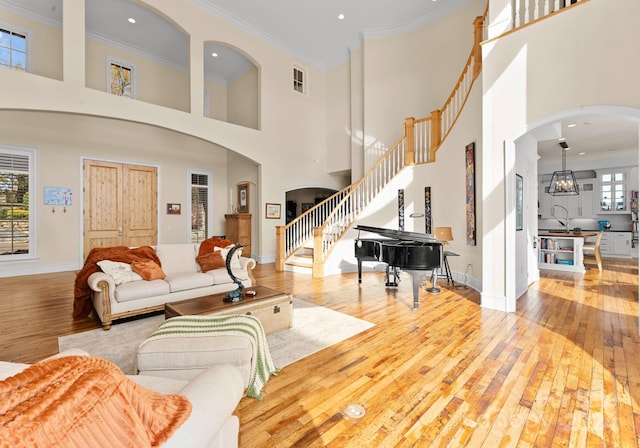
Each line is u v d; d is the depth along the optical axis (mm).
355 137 8336
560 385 2104
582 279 5559
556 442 1573
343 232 6492
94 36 6914
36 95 4535
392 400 1953
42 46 6211
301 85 8797
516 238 4285
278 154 8039
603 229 8727
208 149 8680
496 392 2027
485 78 3838
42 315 3646
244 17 6973
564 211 9391
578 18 3135
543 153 8438
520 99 3564
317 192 10844
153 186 7629
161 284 3592
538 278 5598
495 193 3811
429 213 5836
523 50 3537
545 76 3373
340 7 6648
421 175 5980
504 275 3762
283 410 1857
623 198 8383
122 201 7125
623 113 2869
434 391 2047
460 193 5156
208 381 1145
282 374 2277
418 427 1700
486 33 4488
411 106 7332
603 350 2639
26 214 5965
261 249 7746
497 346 2740
